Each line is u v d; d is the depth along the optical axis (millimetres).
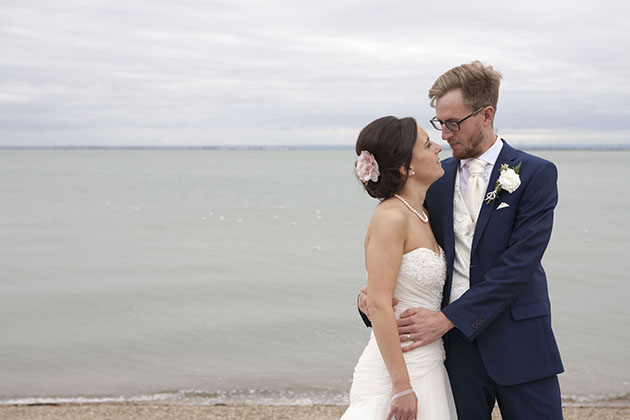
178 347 8156
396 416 2736
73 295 11406
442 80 3053
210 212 30750
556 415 2996
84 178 71938
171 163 154375
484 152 3105
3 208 32469
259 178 74562
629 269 14023
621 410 5727
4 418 5570
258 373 7117
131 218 27703
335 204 36500
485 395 3074
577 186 55406
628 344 8086
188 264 15086
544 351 2988
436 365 2922
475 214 3070
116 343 8359
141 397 6383
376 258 2762
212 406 5953
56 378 7000
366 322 3102
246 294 11422
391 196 2906
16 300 11000
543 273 3139
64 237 20812
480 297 2854
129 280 12891
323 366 7344
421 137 2885
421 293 2896
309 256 16438
